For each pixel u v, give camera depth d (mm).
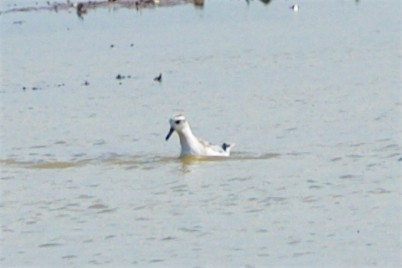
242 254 17859
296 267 17266
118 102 31922
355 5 49906
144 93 33094
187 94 32531
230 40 42656
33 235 19453
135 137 27109
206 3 52750
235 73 35656
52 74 37656
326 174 22312
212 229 19188
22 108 31859
